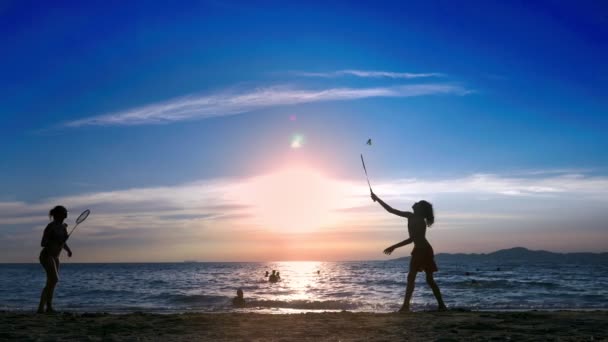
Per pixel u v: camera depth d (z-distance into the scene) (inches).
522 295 1010.7
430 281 387.2
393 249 391.9
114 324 300.0
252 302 831.1
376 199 398.9
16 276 2834.6
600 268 4099.4
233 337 253.3
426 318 323.3
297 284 1658.5
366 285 1489.9
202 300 967.0
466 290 1183.6
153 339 247.6
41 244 381.4
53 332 271.4
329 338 247.8
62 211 387.5
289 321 313.1
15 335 257.8
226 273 3366.1
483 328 275.9
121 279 2285.9
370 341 237.3
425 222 391.9
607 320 308.3
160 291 1307.8
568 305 768.9
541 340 232.4
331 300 871.1
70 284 1760.6
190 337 253.8
